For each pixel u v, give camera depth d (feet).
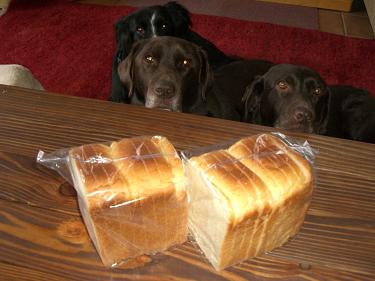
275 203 1.23
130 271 1.31
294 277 1.30
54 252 1.34
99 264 1.32
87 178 1.23
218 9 7.43
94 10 7.02
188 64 3.92
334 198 1.52
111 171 1.25
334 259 1.35
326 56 6.09
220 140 1.73
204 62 4.13
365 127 4.30
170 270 1.32
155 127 1.77
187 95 4.08
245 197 1.20
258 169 1.28
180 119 1.82
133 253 1.34
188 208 1.33
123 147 1.34
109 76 5.45
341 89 4.71
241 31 6.59
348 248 1.38
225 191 1.20
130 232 1.28
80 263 1.32
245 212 1.19
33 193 1.50
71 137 1.70
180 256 1.35
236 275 1.30
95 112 1.83
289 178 1.27
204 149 1.50
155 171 1.27
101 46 6.06
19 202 1.47
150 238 1.32
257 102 4.15
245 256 1.33
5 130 1.71
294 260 1.35
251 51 6.14
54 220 1.42
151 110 1.86
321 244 1.39
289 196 1.25
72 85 5.24
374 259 1.35
